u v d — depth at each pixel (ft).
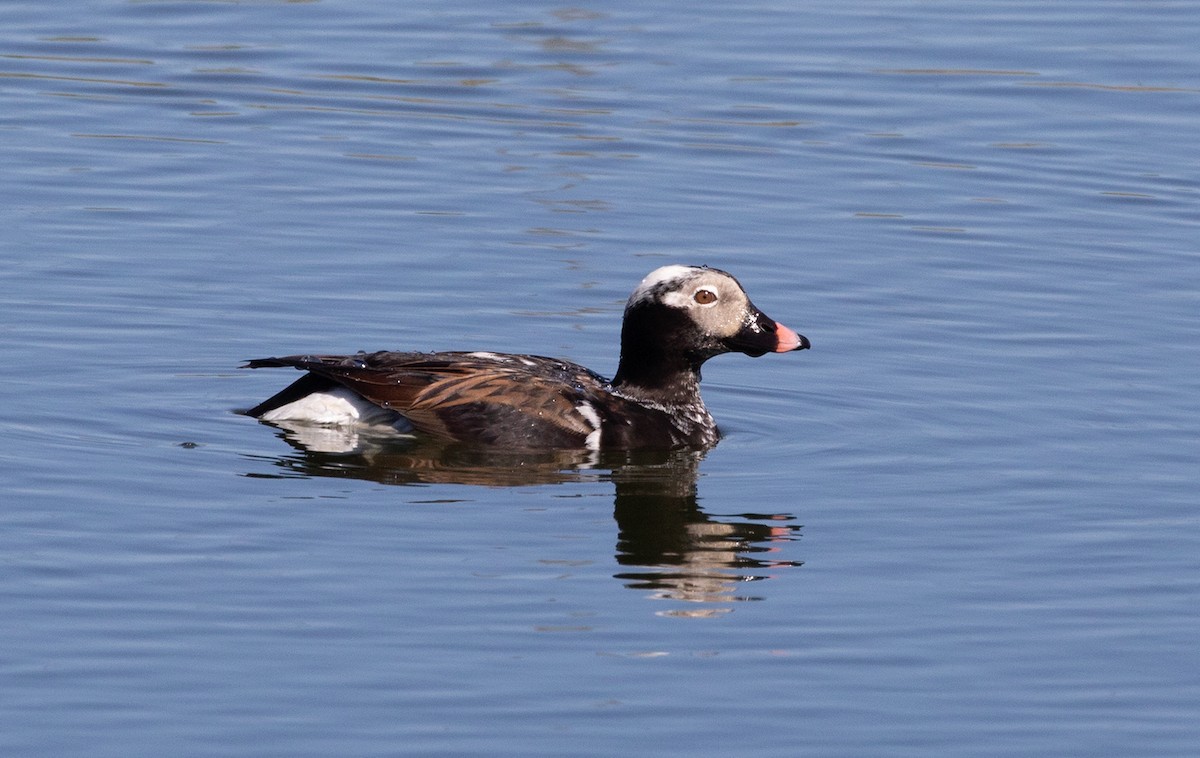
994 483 48.06
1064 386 54.90
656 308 51.31
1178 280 63.52
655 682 36.73
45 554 41.83
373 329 58.08
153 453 48.39
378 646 37.88
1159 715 35.83
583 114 78.02
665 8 90.48
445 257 63.98
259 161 73.31
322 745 33.96
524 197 69.97
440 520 44.65
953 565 42.91
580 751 33.96
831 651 38.34
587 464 49.16
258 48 85.40
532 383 50.16
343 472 47.62
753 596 40.98
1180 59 82.58
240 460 48.14
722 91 80.07
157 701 35.37
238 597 39.91
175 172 71.92
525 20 88.99
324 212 68.03
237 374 54.85
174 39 86.48
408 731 34.53
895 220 68.59
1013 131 76.84
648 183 71.67
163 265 62.59
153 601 39.63
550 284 61.93
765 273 63.57
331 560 42.09
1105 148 75.25
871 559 43.19
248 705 35.32
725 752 34.04
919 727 35.22
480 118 77.92
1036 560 43.16
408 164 73.31
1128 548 43.86
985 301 61.62
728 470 49.06
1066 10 89.86
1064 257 65.51
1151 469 48.93
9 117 77.36
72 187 69.82
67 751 33.55
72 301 59.36
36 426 50.01
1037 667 37.76
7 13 89.56
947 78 81.41
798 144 75.51
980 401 53.98
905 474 48.78
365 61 83.61
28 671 36.37
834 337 58.85
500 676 36.73
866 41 85.40
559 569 42.01
